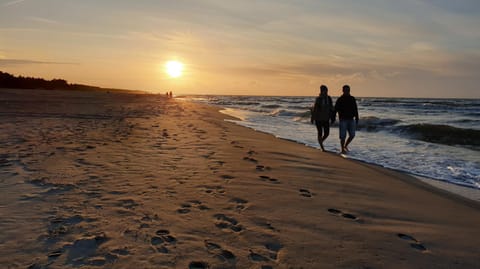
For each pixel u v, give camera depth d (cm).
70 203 369
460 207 450
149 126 1233
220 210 370
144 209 360
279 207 394
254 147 870
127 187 439
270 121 2053
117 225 314
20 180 450
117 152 679
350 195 473
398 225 363
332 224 350
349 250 290
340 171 642
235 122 1836
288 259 266
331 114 934
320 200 434
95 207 360
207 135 1051
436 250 303
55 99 3534
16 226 302
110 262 245
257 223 339
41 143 746
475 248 311
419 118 2228
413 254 291
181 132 1091
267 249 282
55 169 516
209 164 607
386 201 456
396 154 910
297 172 601
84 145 742
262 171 585
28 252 255
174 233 302
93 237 285
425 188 556
